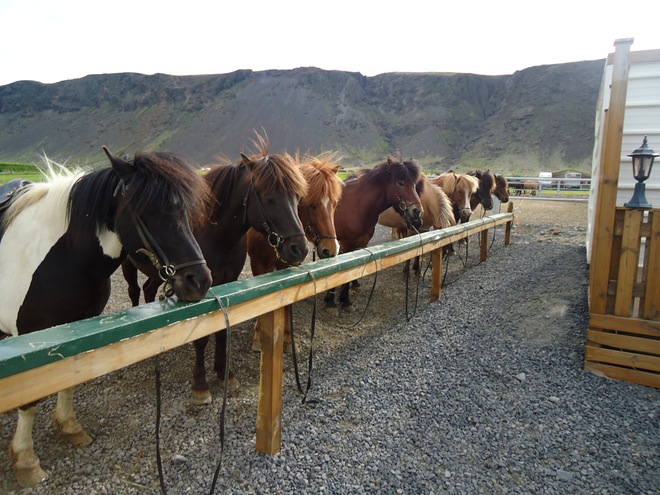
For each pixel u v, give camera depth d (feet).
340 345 12.59
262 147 10.93
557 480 6.80
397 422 8.41
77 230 6.61
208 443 7.75
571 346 11.98
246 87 442.50
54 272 6.82
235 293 6.32
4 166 78.13
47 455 7.48
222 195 10.10
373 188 16.07
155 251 6.05
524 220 38.52
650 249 9.91
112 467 7.16
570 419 8.50
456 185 25.54
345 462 7.17
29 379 3.99
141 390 9.95
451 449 7.59
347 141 373.61
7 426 8.41
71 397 7.77
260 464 7.06
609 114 9.88
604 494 6.48
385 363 11.16
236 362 11.64
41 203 7.18
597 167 18.56
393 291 18.71
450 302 16.43
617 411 8.79
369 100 437.99
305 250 9.48
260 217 9.57
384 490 6.52
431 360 11.28
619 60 9.61
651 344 9.94
